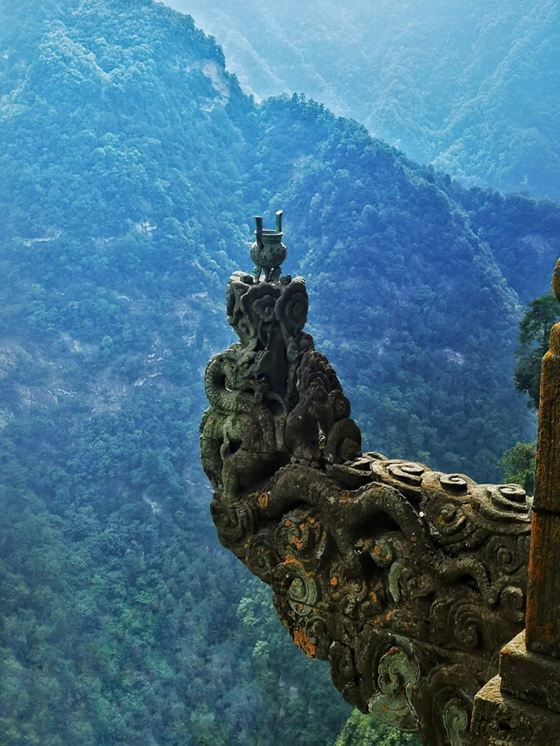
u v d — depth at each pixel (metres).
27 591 55.78
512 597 6.48
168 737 51.94
